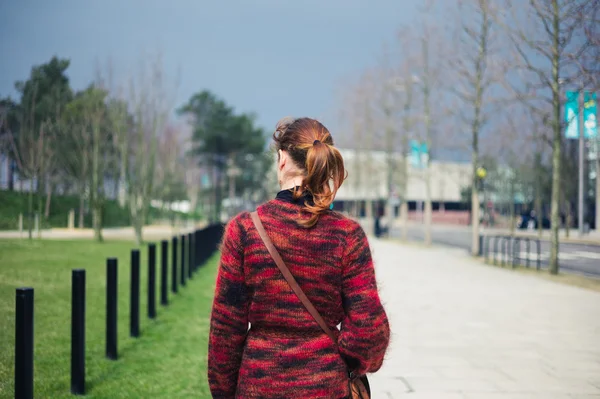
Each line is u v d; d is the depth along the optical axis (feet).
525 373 17.46
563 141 101.30
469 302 31.73
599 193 117.19
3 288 30.63
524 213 159.12
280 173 6.33
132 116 81.20
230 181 243.81
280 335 5.76
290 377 5.61
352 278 5.82
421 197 271.28
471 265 55.16
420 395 15.25
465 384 16.28
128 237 89.86
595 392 15.49
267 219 5.86
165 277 29.04
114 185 104.17
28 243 63.57
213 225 66.64
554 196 46.16
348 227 5.92
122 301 28.99
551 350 20.51
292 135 6.19
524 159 113.39
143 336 21.52
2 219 97.96
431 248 83.97
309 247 5.74
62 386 14.92
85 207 120.57
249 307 5.92
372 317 5.69
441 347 20.95
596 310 29.01
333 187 6.01
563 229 134.00
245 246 5.81
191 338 21.34
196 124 220.84
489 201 176.14
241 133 214.48
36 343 19.38
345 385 5.76
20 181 94.22
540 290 36.83
